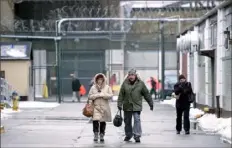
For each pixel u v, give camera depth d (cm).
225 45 5778
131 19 10681
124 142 3978
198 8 13200
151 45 12706
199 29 7812
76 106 8750
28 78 10000
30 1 12362
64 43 12700
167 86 12031
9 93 8212
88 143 3903
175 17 11900
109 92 4044
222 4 5903
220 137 4284
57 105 9031
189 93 4538
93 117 3975
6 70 9888
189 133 4581
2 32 10938
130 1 12650
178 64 10262
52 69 12612
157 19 10725
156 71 12925
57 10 12125
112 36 12519
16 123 5591
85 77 12950
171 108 8175
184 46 8331
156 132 4728
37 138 4194
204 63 7319
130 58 12700
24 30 11556
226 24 5934
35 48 12394
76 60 12850
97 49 12706
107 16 11762
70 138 4203
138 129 3975
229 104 5591
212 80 6650
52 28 12306
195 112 6912
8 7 11156
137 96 3988
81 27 12506
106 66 12525
